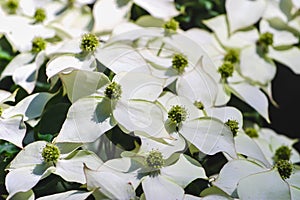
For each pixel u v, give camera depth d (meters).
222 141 0.50
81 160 0.49
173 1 0.61
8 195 0.48
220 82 0.55
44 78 0.56
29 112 0.52
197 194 0.50
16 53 0.58
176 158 0.49
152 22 0.61
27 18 0.60
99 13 0.61
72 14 0.61
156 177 0.48
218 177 0.49
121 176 0.48
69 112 0.49
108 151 0.50
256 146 0.52
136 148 0.50
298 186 0.52
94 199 0.49
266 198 0.48
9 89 0.57
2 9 0.60
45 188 0.49
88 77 0.50
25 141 0.52
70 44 0.53
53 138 0.51
